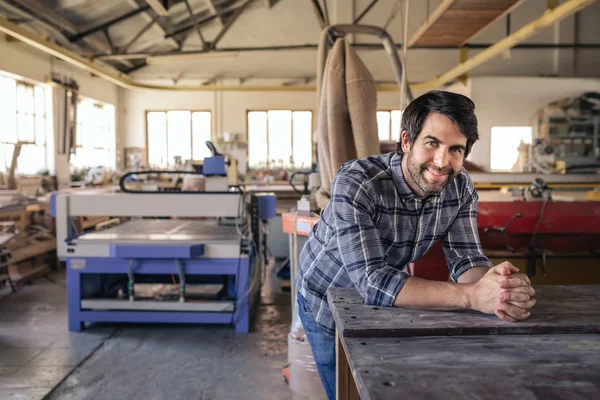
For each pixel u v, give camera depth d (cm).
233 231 345
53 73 703
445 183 106
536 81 829
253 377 250
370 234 110
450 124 99
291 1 892
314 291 138
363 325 97
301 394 208
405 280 106
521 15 865
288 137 963
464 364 81
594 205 261
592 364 81
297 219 248
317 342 141
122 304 314
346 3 856
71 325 317
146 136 967
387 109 918
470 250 128
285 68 935
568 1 405
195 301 317
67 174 743
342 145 224
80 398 228
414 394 70
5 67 603
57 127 723
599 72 879
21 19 603
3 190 471
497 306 99
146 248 298
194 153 968
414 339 93
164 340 302
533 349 87
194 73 943
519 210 259
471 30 552
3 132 619
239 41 903
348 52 227
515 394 70
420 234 122
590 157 748
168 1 704
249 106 953
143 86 806
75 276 314
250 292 330
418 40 607
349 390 116
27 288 429
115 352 283
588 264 264
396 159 116
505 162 841
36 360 271
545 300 117
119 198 311
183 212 310
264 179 859
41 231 494
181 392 234
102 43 772
